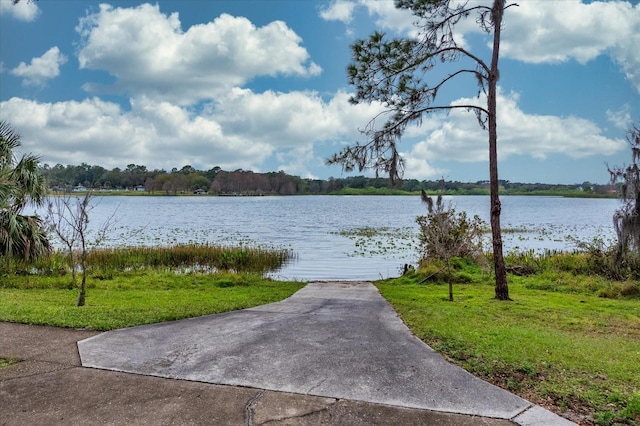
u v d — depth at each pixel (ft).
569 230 122.21
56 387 13.82
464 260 48.65
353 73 34.58
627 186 39.60
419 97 34.73
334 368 15.78
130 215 185.68
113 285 40.68
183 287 40.83
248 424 11.56
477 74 34.35
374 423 11.70
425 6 33.27
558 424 11.68
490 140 33.88
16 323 21.79
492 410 12.49
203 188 469.57
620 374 15.15
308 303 31.12
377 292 38.40
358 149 36.09
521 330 21.67
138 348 17.94
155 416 11.94
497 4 33.17
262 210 238.89
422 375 15.15
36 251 41.68
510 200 490.90
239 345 18.57
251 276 48.67
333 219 171.01
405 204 350.43
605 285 38.24
